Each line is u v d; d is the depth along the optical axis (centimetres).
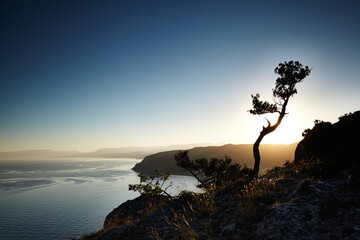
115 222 1119
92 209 12875
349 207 498
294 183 786
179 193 1091
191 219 762
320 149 1155
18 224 10494
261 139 1344
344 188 617
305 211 520
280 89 1312
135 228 877
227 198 868
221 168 2041
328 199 556
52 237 8656
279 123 1312
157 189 1268
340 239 397
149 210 1170
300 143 1602
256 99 1378
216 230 591
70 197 16250
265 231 496
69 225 10081
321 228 448
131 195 16250
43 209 13238
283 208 562
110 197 15812
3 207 13800
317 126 1234
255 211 624
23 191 19175
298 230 460
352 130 1002
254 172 1284
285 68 1298
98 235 990
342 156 870
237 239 500
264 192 739
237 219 613
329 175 759
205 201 843
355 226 418
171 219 852
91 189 19175
